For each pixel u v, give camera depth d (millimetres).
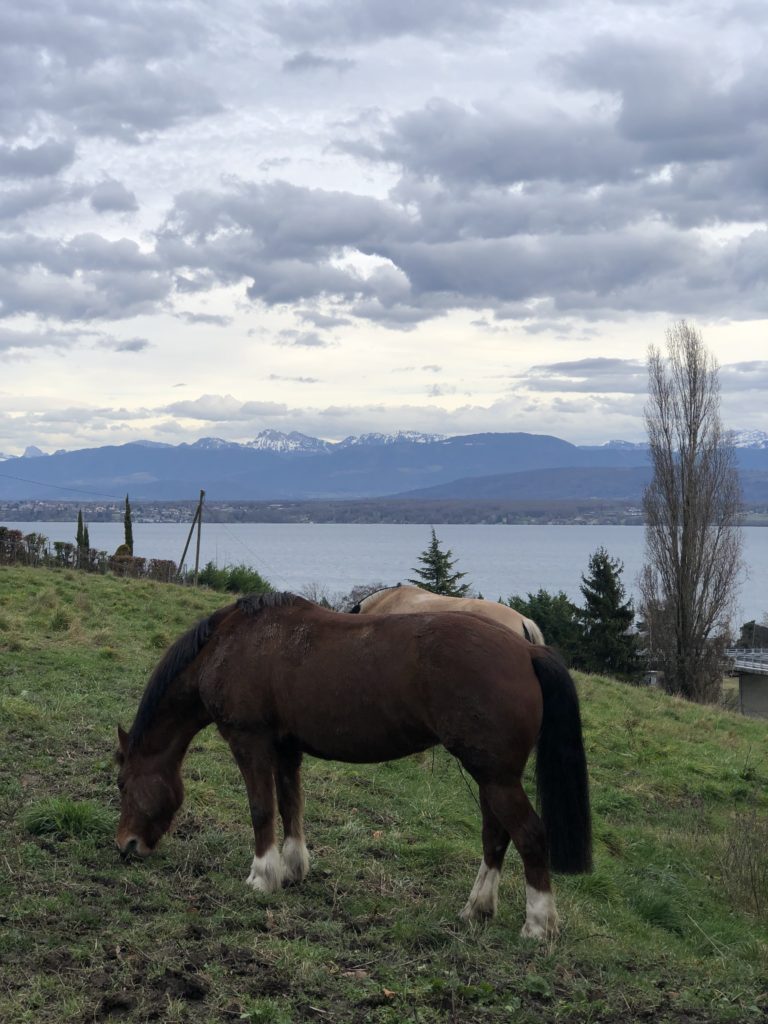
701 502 39906
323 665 6328
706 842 10984
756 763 16266
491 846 6375
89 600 19438
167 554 162500
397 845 8047
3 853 6609
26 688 11641
